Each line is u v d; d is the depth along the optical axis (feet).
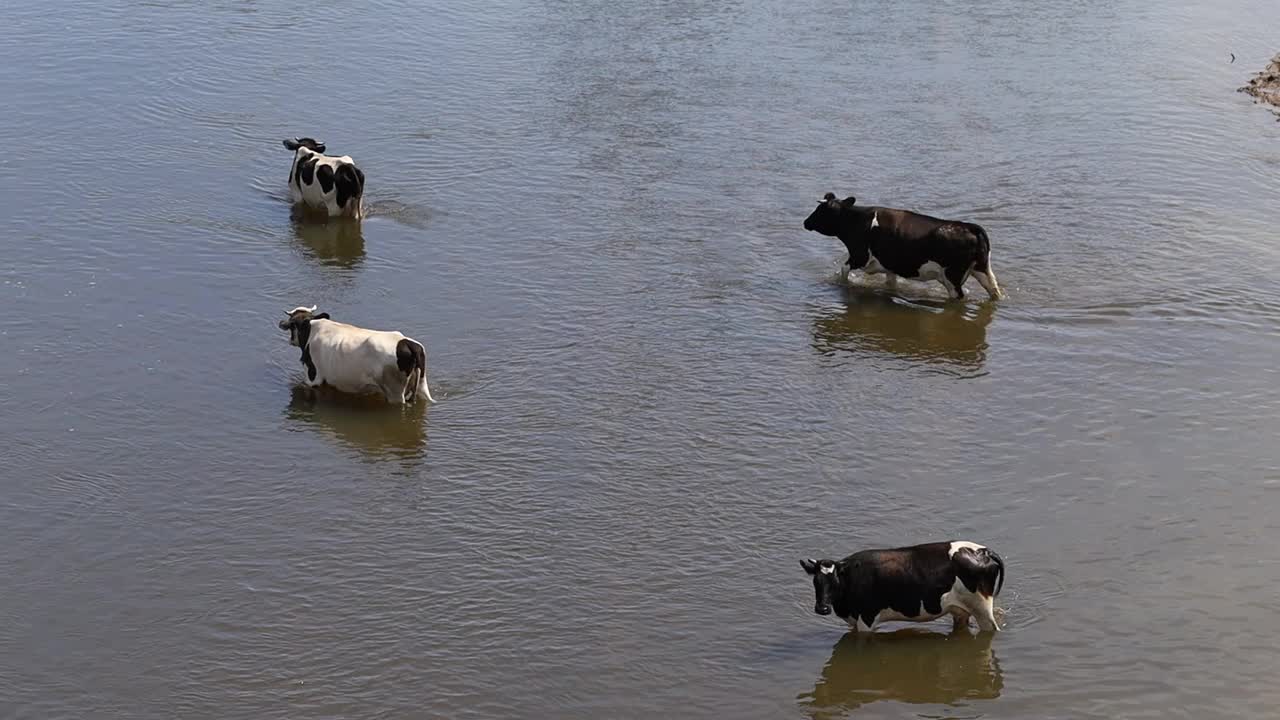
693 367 62.85
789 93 98.63
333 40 107.45
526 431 57.31
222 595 46.91
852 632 45.03
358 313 67.62
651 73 101.96
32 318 66.13
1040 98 98.99
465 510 51.78
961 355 64.18
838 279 72.23
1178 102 98.99
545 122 92.43
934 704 41.73
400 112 93.71
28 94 93.97
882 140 90.58
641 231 77.25
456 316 67.46
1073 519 51.08
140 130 89.35
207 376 61.77
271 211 79.41
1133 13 120.98
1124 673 42.96
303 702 41.81
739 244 76.07
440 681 42.73
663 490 53.01
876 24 115.24
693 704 41.78
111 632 45.09
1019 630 44.91
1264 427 57.62
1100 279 71.92
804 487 53.21
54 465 54.54
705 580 47.65
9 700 41.88
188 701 41.86
